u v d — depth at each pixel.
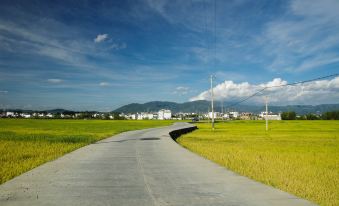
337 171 13.11
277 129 63.75
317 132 52.16
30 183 9.71
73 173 11.48
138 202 7.59
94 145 24.22
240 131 56.91
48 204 7.40
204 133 50.62
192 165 13.48
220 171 11.93
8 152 18.92
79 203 7.49
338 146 26.17
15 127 63.91
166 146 23.20
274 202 7.56
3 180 10.27
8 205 7.31
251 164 14.45
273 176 11.41
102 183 9.73
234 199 7.84
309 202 7.57
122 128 61.75
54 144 24.86
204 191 8.68
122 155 17.36
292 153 20.23
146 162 14.45
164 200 7.77
